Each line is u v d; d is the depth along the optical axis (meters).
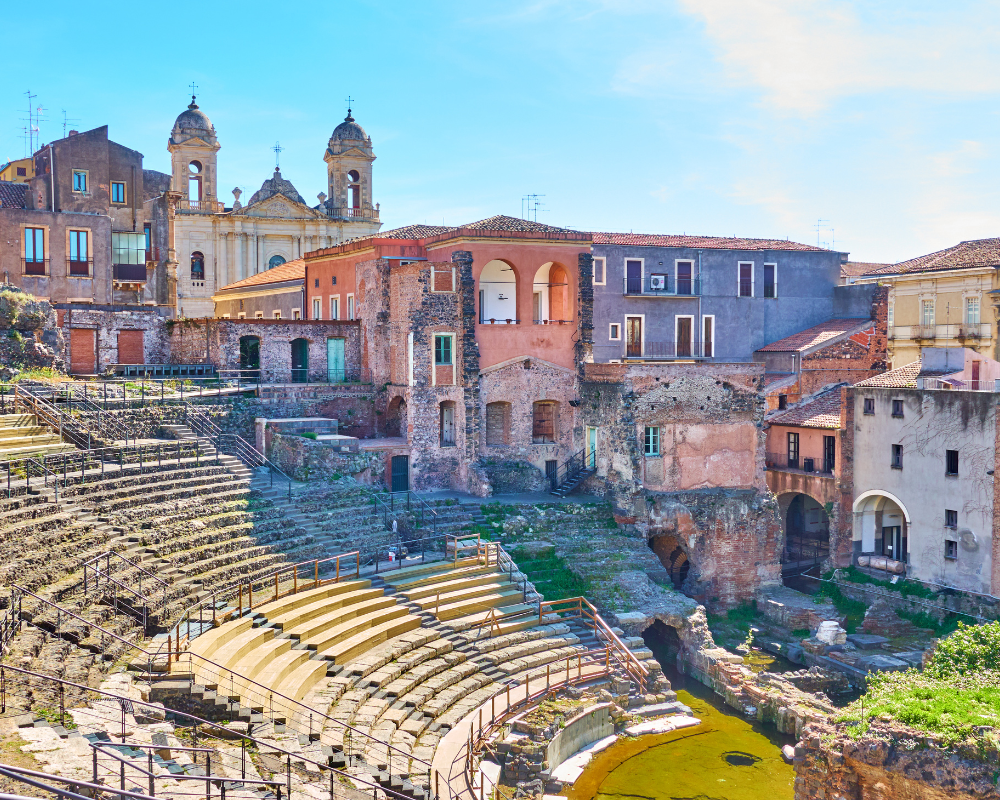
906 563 45.44
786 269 64.44
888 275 61.16
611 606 39.72
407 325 47.56
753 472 48.47
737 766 31.17
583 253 49.97
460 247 47.66
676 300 61.25
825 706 33.94
